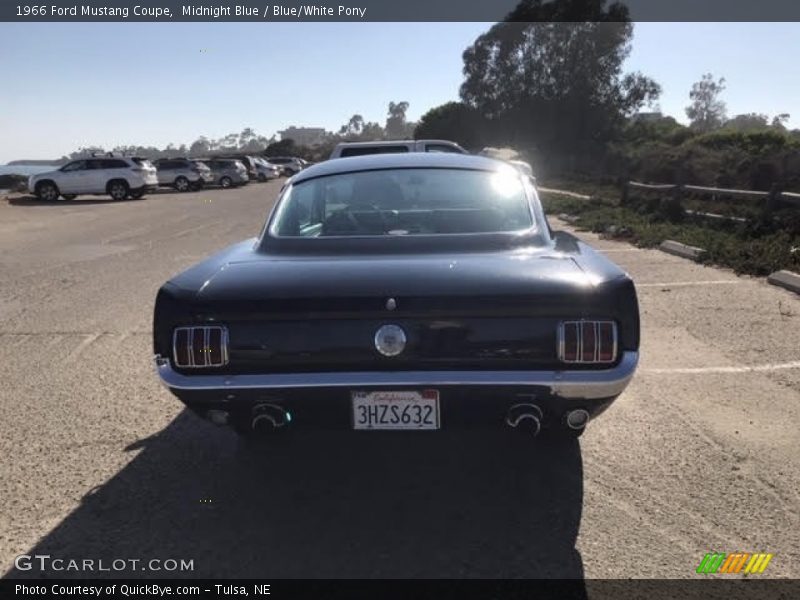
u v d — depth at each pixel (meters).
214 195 32.03
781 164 18.67
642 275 8.66
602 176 34.72
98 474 3.63
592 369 2.80
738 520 3.10
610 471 3.58
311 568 2.80
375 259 3.24
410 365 2.84
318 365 2.87
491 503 3.29
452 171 3.98
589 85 51.19
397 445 3.94
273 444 3.98
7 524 3.15
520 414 2.84
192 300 2.93
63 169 28.20
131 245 13.34
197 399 2.92
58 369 5.42
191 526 3.13
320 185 3.93
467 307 2.79
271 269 3.16
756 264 8.48
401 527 3.10
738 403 4.44
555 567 2.78
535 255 3.26
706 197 18.03
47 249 12.79
